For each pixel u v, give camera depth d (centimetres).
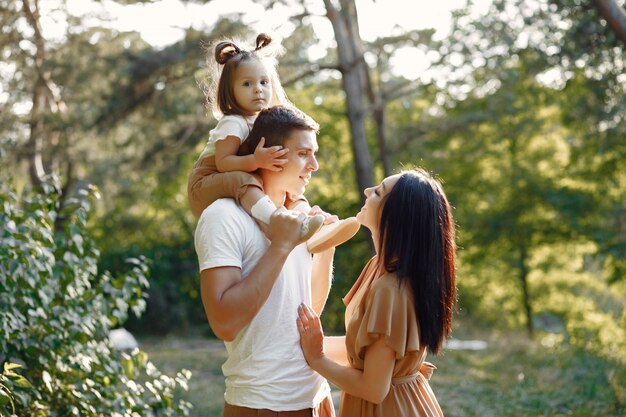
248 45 350
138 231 2325
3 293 462
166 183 1989
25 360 487
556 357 1385
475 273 2309
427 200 324
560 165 2000
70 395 499
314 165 316
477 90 1838
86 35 1802
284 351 307
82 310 519
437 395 1028
